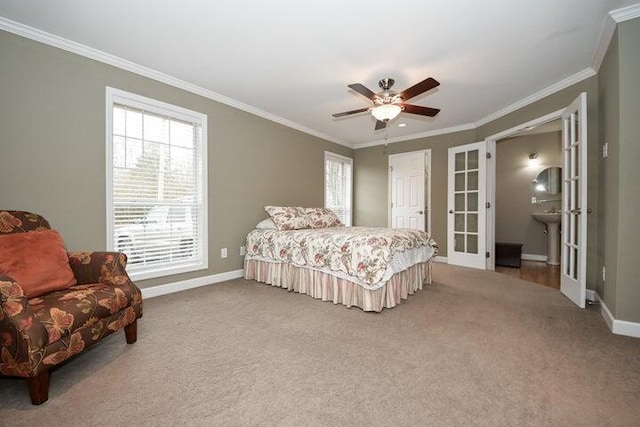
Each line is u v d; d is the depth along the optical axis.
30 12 2.01
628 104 2.04
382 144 5.66
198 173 3.33
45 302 1.45
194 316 2.39
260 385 1.45
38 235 1.79
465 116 4.21
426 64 2.72
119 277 1.82
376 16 2.05
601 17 2.07
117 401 1.33
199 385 1.45
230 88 3.29
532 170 5.30
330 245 2.76
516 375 1.54
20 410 1.27
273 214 3.67
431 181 5.06
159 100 2.95
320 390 1.41
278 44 2.41
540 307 2.63
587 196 2.73
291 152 4.54
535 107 3.44
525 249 5.36
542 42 2.37
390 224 5.55
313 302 2.77
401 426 1.18
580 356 1.73
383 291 2.53
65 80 2.37
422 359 1.71
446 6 1.95
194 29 2.21
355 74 2.94
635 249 2.03
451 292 3.12
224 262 3.57
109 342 1.91
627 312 2.04
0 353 1.29
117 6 1.95
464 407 1.29
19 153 2.16
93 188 2.52
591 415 1.23
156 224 2.97
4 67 2.10
